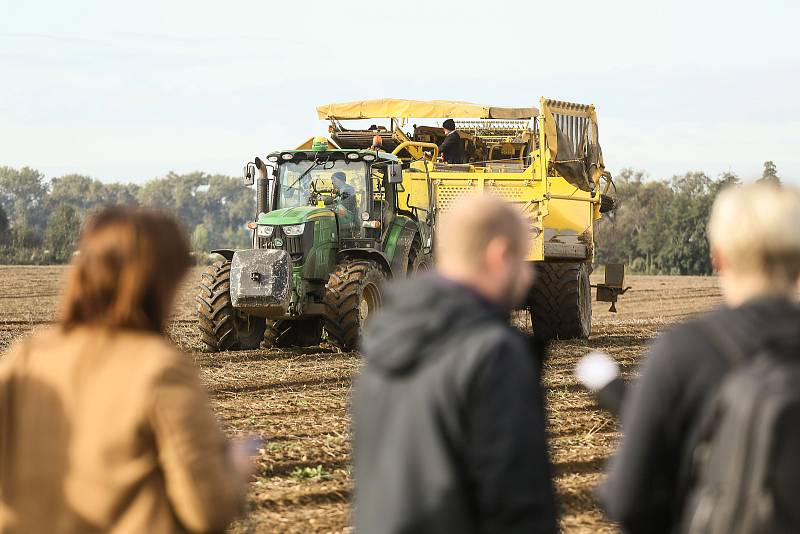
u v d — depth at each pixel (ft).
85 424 25.72
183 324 189.57
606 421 85.30
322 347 135.85
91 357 26.32
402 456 25.48
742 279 26.18
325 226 130.93
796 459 22.80
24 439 26.27
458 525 24.98
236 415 88.38
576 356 132.46
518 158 156.56
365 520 26.04
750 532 22.89
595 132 157.07
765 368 23.89
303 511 58.59
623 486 25.77
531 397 25.49
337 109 154.61
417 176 146.92
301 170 135.54
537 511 24.90
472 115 149.48
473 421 25.14
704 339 25.31
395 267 138.00
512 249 27.35
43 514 25.85
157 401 25.59
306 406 93.04
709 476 24.07
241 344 132.77
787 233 25.43
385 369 26.00
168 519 25.80
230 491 26.11
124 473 25.52
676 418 25.22
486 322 25.96
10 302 277.64
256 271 124.67
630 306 298.35
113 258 26.53
